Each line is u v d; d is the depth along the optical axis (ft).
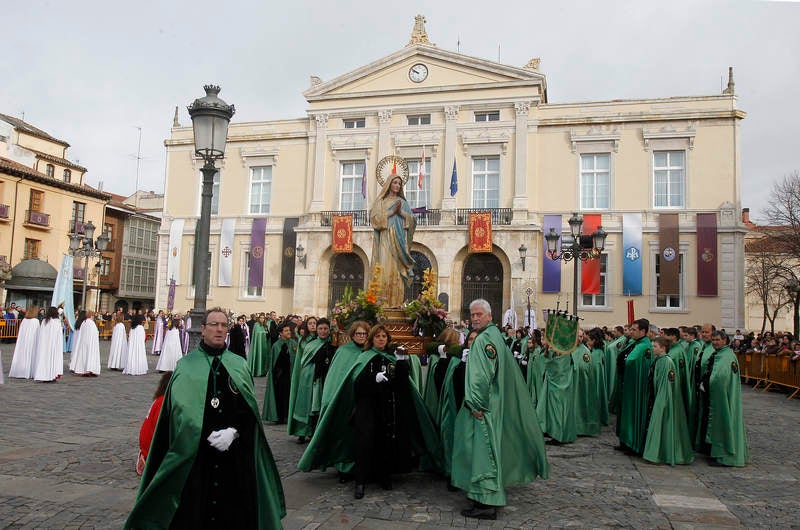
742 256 99.55
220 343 16.03
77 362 60.95
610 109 105.40
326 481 26.32
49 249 140.36
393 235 41.63
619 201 103.96
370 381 24.97
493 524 20.80
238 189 122.83
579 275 102.73
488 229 102.37
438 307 34.81
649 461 32.35
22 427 34.01
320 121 117.70
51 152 155.33
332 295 113.80
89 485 23.39
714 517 22.20
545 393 38.06
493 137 108.68
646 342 34.63
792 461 33.12
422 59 113.50
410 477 27.66
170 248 123.85
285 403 39.93
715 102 101.65
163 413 15.29
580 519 21.62
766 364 72.84
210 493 15.01
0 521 19.30
